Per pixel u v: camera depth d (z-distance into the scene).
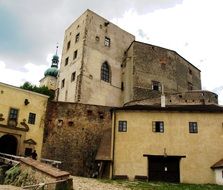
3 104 39.75
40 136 42.00
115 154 35.88
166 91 61.31
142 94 58.78
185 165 34.22
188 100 53.72
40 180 24.06
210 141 34.97
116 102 61.34
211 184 32.09
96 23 63.97
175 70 64.31
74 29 66.31
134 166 34.91
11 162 32.34
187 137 35.44
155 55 63.44
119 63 65.19
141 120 36.84
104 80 60.88
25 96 42.03
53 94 71.69
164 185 29.97
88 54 59.78
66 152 42.72
